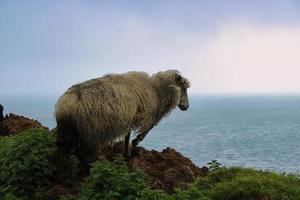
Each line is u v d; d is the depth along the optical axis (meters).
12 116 15.40
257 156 68.94
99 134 10.11
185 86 12.65
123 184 8.82
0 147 10.94
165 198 8.59
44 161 9.88
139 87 11.23
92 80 10.64
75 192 9.60
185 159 12.10
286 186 10.35
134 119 11.12
